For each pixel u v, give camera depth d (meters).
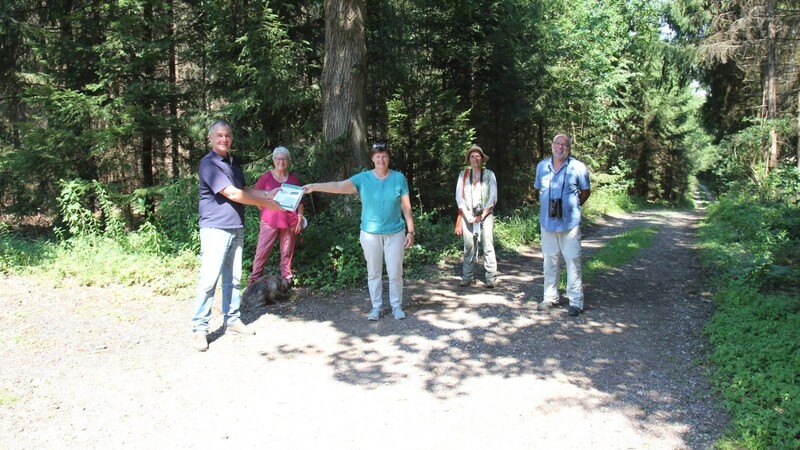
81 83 10.69
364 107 9.60
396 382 4.11
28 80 11.69
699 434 3.28
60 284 6.69
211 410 3.65
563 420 3.49
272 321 5.64
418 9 13.69
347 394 3.91
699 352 4.58
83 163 10.38
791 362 3.92
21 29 10.47
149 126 10.16
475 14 13.76
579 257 5.71
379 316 5.70
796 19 17.03
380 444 3.22
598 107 21.61
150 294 6.41
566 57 18.95
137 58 10.24
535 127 19.20
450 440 3.26
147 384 4.04
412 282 7.43
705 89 24.02
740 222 12.05
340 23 9.30
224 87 10.82
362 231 5.57
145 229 8.51
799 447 2.95
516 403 3.74
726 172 20.55
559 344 4.86
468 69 14.98
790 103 20.38
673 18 22.02
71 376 4.12
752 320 4.98
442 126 12.95
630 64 24.72
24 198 10.61
